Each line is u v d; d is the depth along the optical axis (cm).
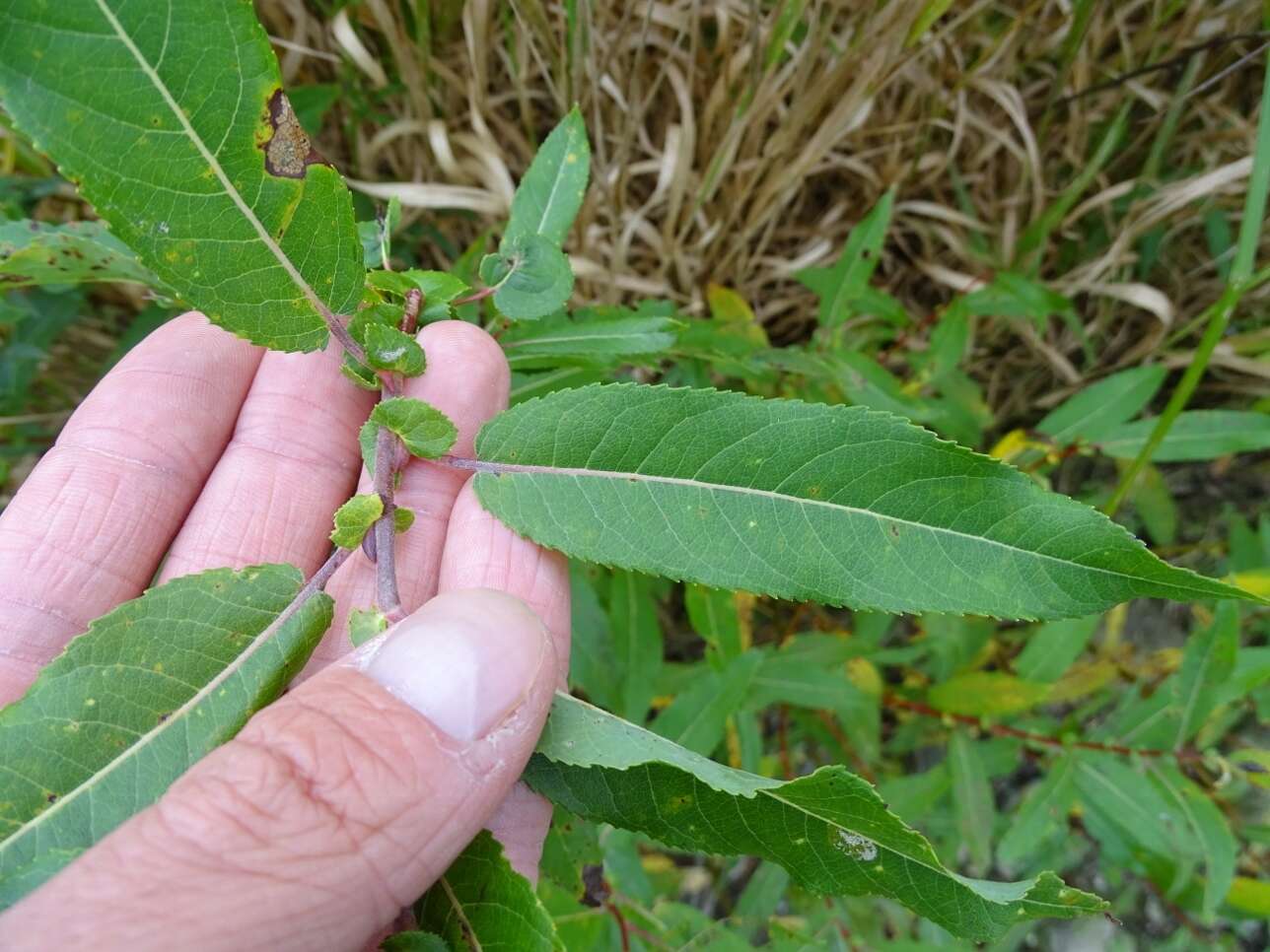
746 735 18
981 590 9
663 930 17
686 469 10
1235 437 18
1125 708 19
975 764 19
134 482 14
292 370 14
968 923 9
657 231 21
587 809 10
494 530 13
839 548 10
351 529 10
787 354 17
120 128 8
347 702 9
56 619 13
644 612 16
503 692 9
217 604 10
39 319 18
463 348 13
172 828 8
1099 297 23
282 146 8
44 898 8
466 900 9
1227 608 17
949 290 23
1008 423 26
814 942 17
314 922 9
